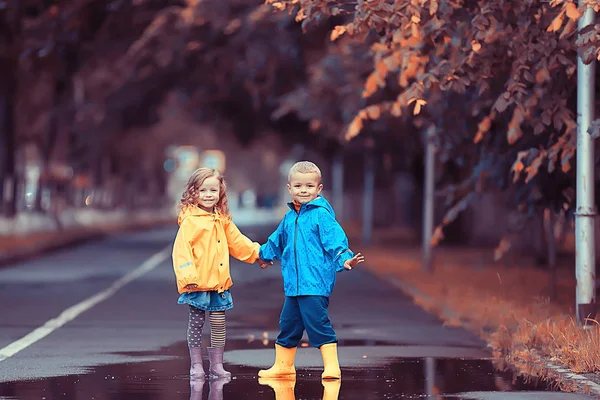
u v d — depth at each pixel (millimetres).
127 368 20156
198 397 16719
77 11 52875
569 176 28094
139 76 67938
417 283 42469
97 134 81875
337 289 42094
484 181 29375
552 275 34500
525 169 25266
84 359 21469
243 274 51875
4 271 52844
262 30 53094
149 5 57125
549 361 20641
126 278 47969
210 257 18828
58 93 80500
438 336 25984
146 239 96688
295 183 18484
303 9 22625
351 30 22672
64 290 40969
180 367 20328
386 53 26547
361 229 111875
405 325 28734
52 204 89438
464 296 35594
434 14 22938
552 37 23141
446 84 23219
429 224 48906
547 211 34344
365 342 24672
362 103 41562
